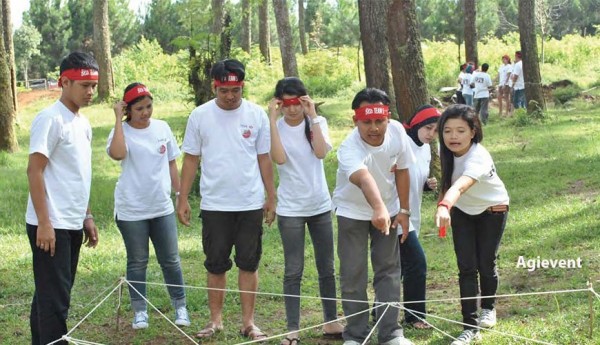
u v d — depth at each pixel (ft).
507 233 27.68
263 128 19.15
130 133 20.06
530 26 62.54
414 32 35.40
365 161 16.76
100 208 37.04
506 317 19.31
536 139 52.24
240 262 19.21
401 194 17.21
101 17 85.05
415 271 19.10
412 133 19.19
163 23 158.30
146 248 20.24
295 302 18.71
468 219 17.89
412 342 17.98
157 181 20.08
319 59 101.09
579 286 21.20
